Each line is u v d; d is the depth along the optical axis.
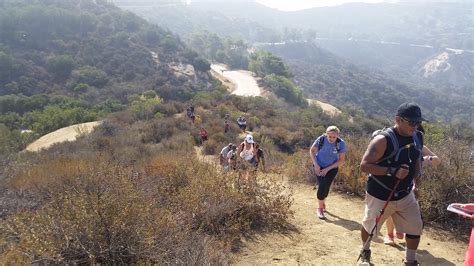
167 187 5.54
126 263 3.72
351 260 4.45
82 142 20.88
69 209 3.92
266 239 4.91
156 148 17.86
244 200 5.41
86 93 70.88
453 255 4.76
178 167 6.23
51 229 3.74
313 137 26.22
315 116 40.59
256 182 5.98
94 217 3.78
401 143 3.56
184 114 33.00
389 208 3.80
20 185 6.30
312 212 6.24
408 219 3.77
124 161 8.70
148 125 25.33
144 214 3.98
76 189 4.59
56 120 43.16
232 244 4.70
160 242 3.89
